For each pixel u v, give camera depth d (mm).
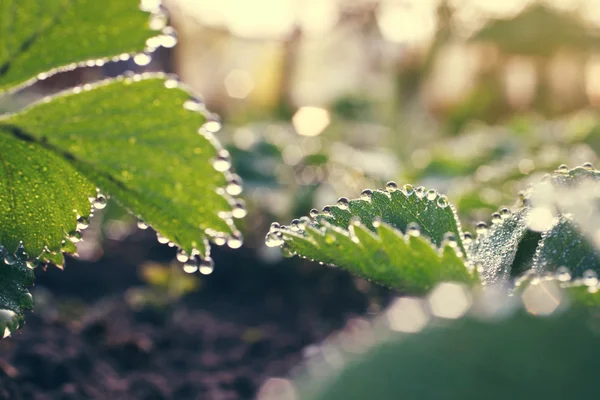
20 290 300
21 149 305
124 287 689
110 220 811
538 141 939
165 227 308
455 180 804
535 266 270
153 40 296
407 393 206
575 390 199
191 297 682
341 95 1572
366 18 1665
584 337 206
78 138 304
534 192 290
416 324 219
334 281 698
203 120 306
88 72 1117
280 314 633
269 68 1729
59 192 308
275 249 712
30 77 296
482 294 222
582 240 270
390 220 298
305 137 1067
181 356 508
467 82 1674
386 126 1487
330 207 301
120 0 292
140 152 305
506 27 1593
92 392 426
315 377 219
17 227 306
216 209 306
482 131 1375
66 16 291
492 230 295
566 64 1637
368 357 215
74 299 625
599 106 1641
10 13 289
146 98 305
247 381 468
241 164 810
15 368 423
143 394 438
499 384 202
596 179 287
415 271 256
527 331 208
